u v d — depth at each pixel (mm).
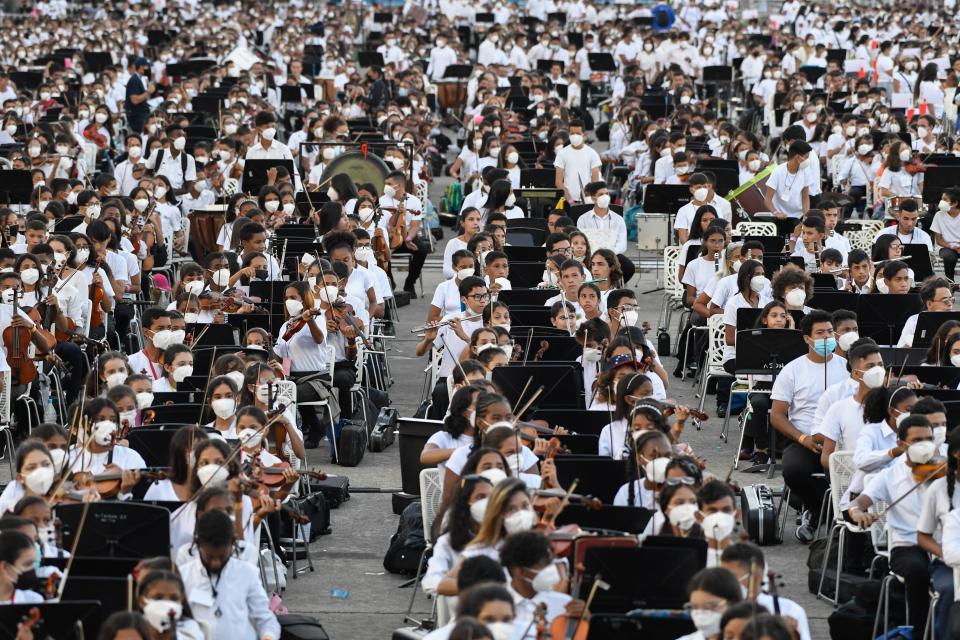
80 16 170250
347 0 174125
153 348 43562
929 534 31156
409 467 40562
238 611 27734
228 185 79938
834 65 129125
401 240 69438
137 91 114938
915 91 110312
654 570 26203
